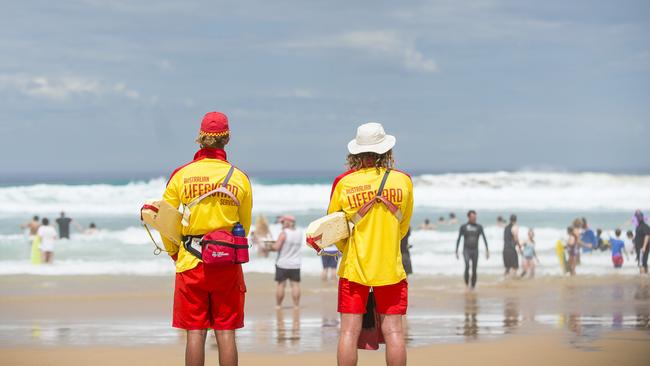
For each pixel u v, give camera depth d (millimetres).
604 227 45375
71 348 11391
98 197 57906
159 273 25375
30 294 20250
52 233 28234
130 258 29797
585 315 16156
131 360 10242
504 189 65062
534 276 26266
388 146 7180
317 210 54062
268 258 29188
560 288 22703
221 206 6867
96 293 20547
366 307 7152
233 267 6914
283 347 11695
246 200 7043
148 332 13578
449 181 67750
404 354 7012
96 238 36031
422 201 62219
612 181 67188
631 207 57781
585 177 67875
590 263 30297
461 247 34375
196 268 6832
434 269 27875
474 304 18734
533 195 64000
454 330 13602
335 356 10594
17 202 56094
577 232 30219
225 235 6816
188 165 7012
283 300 19719
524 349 10859
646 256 27312
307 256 30250
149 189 59188
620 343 11414
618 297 20250
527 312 16922
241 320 7023
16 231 41562
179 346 11633
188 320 6887
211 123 7078
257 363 10008
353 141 7340
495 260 30484
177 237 6941
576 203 60438
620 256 28797
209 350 11125
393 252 7035
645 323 14445
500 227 40812
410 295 20797
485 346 11188
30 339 12609
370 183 7039
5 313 16625
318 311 17469
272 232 35625
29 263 28172
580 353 10469
